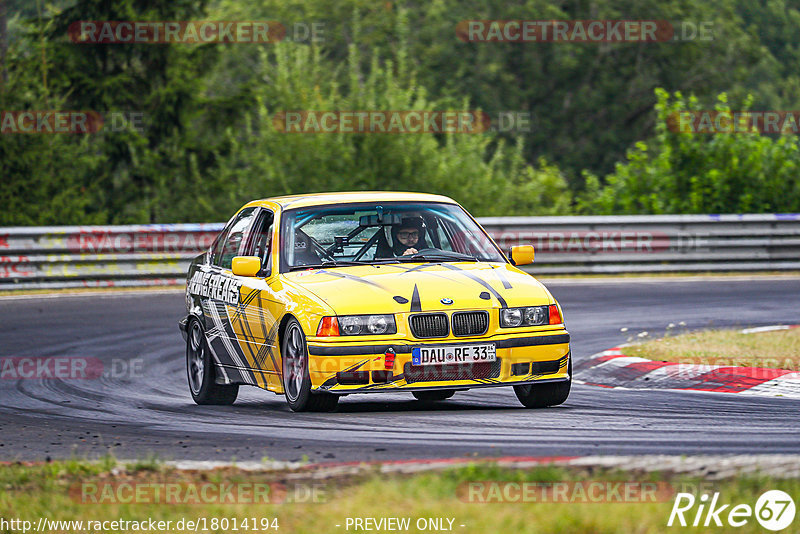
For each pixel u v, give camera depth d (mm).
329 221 32062
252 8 176750
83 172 99062
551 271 72438
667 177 91500
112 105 109875
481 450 23250
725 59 175250
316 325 28219
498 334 28469
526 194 101938
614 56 170750
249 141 99250
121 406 33438
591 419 27562
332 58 166500
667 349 38281
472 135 101000
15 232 66500
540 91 167625
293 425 27453
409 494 17984
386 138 95375
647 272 73188
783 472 18953
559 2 170875
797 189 88188
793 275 71875
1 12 100125
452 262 31250
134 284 68812
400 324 28062
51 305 60406
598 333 47562
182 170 108875
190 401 34906
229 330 32938
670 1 172375
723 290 63406
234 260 31156
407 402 32750
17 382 38875
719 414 28047
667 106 92188
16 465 22656
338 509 17391
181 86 111062
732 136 90500
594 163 169250
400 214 32375
